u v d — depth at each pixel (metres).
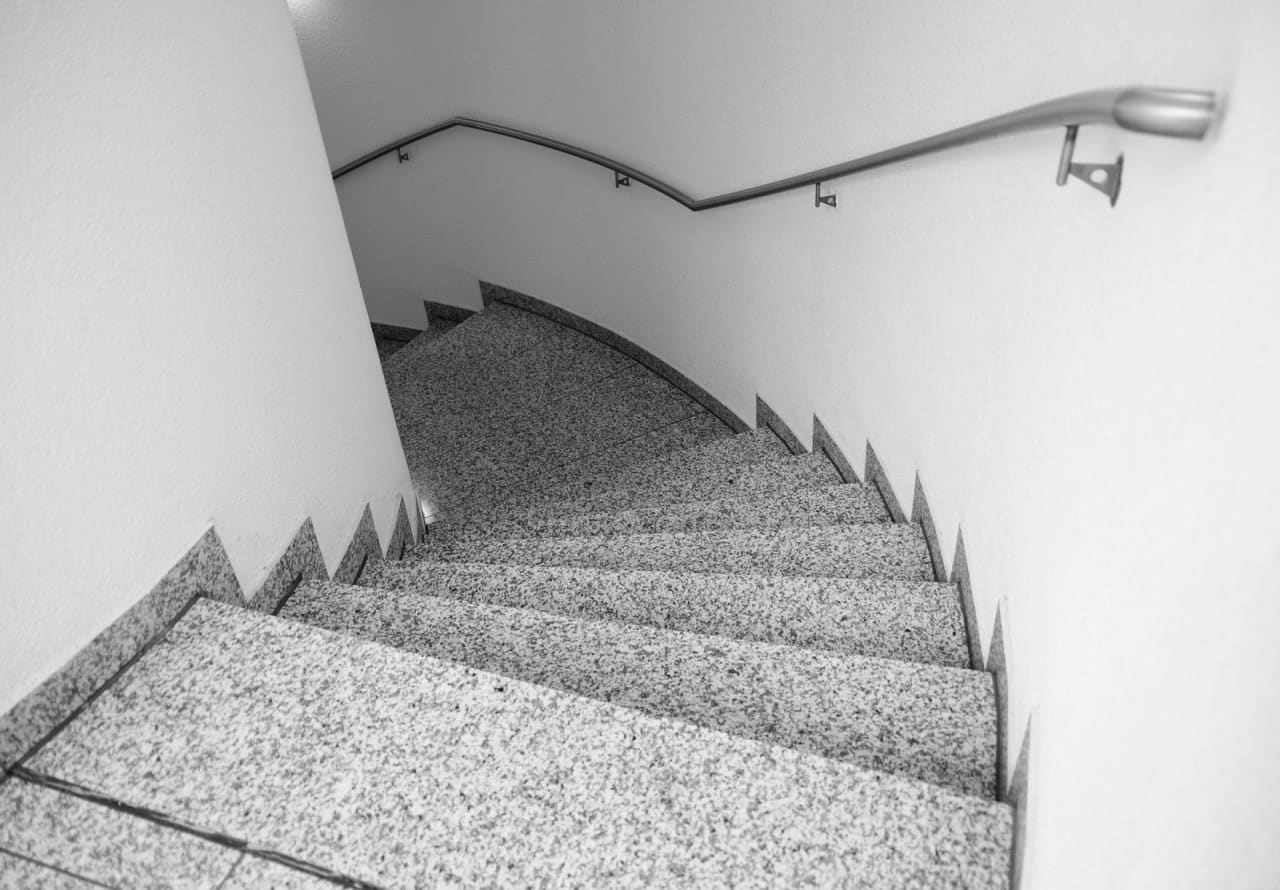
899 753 1.42
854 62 2.34
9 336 1.16
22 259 1.18
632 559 2.40
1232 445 0.66
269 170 1.89
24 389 1.19
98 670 1.34
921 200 2.03
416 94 4.97
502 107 4.62
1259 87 0.67
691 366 4.32
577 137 4.28
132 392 1.40
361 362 2.46
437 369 4.93
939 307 1.96
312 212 2.14
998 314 1.57
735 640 1.65
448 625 1.76
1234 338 0.68
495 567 2.20
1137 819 0.74
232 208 1.72
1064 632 1.10
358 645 1.43
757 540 2.38
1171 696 0.71
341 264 2.34
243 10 1.80
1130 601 0.86
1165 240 0.87
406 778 1.20
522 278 5.23
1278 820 0.52
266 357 1.85
